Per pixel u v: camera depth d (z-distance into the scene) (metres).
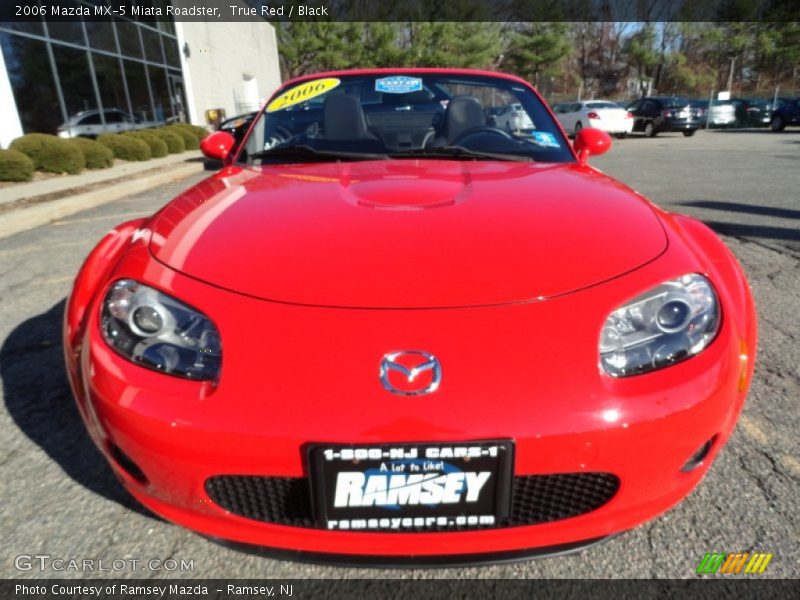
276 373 1.17
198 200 1.78
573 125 19.42
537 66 41.31
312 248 1.40
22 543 1.54
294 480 1.22
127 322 1.31
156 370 1.25
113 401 1.24
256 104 29.03
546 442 1.14
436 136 2.44
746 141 16.17
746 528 1.55
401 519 1.21
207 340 1.24
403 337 1.18
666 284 1.32
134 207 7.04
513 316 1.22
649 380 1.21
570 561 1.46
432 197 1.66
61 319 3.17
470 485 1.17
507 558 1.27
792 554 1.46
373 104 2.56
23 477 1.82
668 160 11.05
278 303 1.26
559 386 1.16
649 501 1.27
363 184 1.80
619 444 1.17
